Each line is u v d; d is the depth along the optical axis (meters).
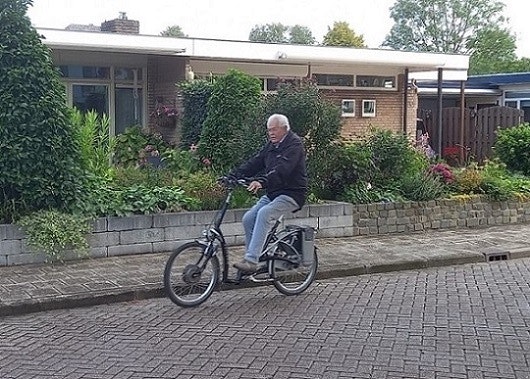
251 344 6.31
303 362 5.84
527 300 7.99
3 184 9.29
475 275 9.45
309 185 11.59
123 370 5.62
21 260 9.15
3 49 9.27
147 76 19.14
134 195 10.20
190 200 10.60
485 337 6.57
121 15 20.98
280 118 7.82
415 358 5.96
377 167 12.73
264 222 7.70
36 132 9.41
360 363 5.83
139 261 9.49
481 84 27.95
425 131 23.31
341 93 21.28
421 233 12.24
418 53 21.25
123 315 7.29
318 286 8.68
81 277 8.50
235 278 7.82
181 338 6.48
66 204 9.61
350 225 11.74
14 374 5.53
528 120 27.05
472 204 13.09
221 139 13.31
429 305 7.74
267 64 20.20
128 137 17.02
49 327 6.84
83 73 18.34
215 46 18.44
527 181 14.34
